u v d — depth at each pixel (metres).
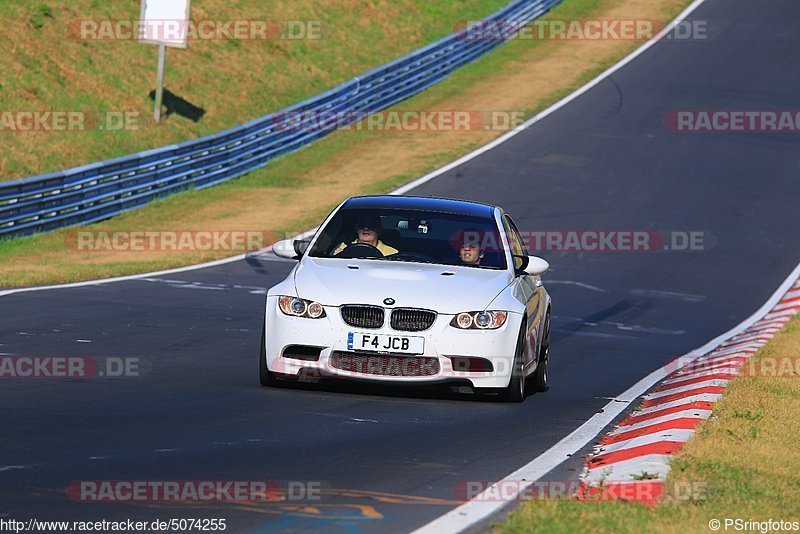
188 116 112.50
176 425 26.09
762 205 97.75
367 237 34.50
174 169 91.81
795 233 90.19
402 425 27.84
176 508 18.83
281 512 18.89
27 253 70.25
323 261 33.44
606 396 35.62
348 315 31.05
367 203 36.09
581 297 65.19
